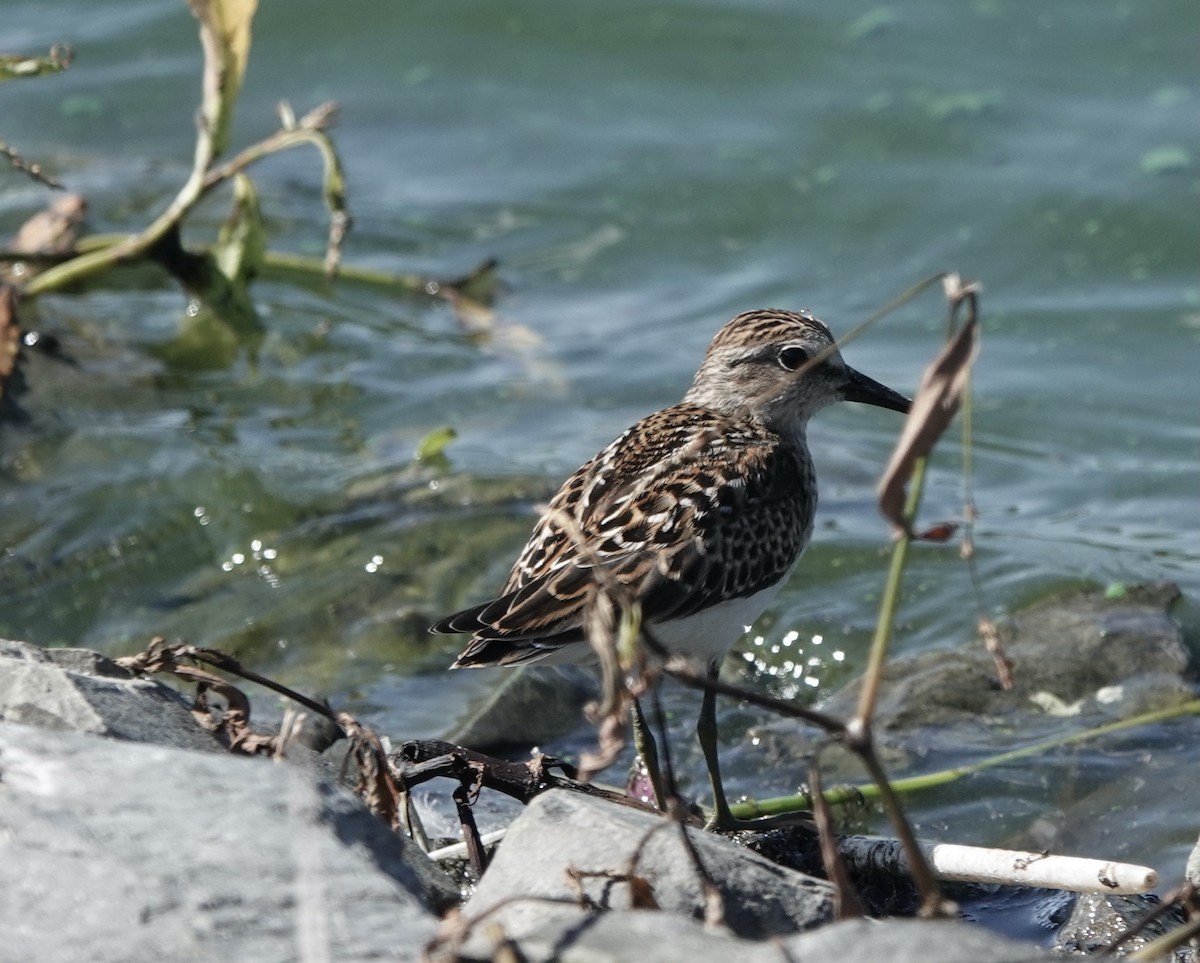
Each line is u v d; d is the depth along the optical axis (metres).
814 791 6.21
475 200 17.48
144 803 6.30
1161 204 16.61
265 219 17.31
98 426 13.92
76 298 15.93
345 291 16.28
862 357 15.14
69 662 8.12
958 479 13.51
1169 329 15.24
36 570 12.22
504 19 19.70
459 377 14.91
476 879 7.76
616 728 5.98
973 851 7.89
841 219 16.89
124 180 17.75
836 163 17.55
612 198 17.38
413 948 5.68
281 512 12.85
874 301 15.86
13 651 8.11
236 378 14.80
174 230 15.22
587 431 14.06
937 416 5.98
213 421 14.09
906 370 14.88
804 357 10.59
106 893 5.79
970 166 17.31
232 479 13.20
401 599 11.90
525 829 6.85
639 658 6.29
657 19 19.66
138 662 8.15
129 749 6.66
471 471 13.31
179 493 13.06
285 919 5.73
